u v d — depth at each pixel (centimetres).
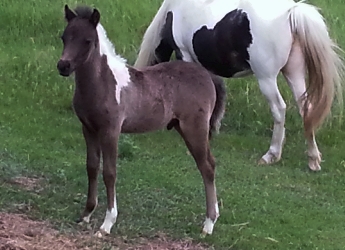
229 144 807
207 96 579
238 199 662
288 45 722
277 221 631
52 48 992
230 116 877
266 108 888
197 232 587
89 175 570
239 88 918
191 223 600
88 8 543
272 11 726
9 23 1045
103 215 594
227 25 739
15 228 553
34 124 806
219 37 745
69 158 714
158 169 709
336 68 720
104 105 545
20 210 587
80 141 772
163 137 810
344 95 838
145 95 562
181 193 657
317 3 1134
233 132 856
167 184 671
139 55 795
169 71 576
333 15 1090
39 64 948
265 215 639
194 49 768
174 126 587
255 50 730
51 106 871
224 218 621
